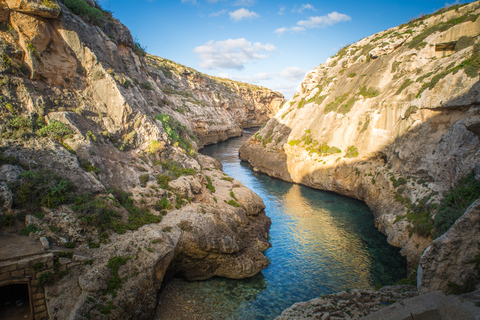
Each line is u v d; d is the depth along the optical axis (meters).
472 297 13.62
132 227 19.14
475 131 22.23
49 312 13.74
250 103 153.38
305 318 15.60
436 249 15.93
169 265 19.67
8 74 20.28
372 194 36.06
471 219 15.22
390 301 16.20
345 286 21.30
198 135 82.00
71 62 24.55
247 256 23.23
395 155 33.97
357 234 29.47
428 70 35.88
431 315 13.05
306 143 50.16
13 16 20.95
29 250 14.41
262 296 20.08
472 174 20.95
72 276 14.95
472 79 24.75
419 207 25.56
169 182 25.28
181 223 21.25
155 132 28.72
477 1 43.94
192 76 106.12
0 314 14.11
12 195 16.30
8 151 18.05
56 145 20.20
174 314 17.53
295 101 64.00
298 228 31.09
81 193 19.12
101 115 24.92
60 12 23.67
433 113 29.05
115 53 31.67
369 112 41.44
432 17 48.91
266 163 54.66
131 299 15.41
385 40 53.16
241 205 30.19
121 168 23.44
